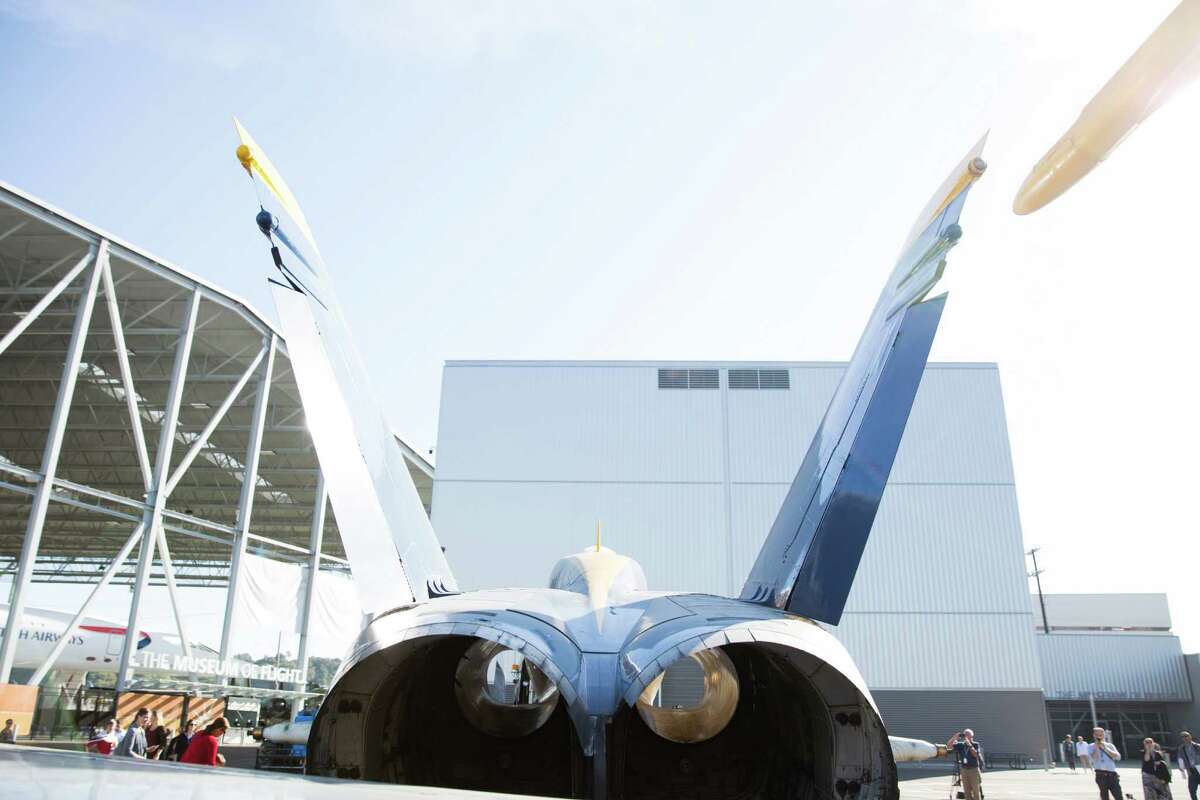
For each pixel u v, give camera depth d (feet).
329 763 16.31
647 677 14.42
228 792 4.67
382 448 19.74
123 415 121.70
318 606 105.81
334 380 18.74
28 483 134.72
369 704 17.24
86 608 73.41
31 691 68.90
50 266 83.20
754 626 15.78
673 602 18.16
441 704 21.20
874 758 15.52
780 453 119.14
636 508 117.29
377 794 5.35
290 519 163.02
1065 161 13.34
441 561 20.58
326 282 19.92
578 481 118.42
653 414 120.88
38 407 118.21
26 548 67.05
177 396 82.23
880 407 17.67
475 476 118.83
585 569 20.48
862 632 114.01
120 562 76.64
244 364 108.27
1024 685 111.65
